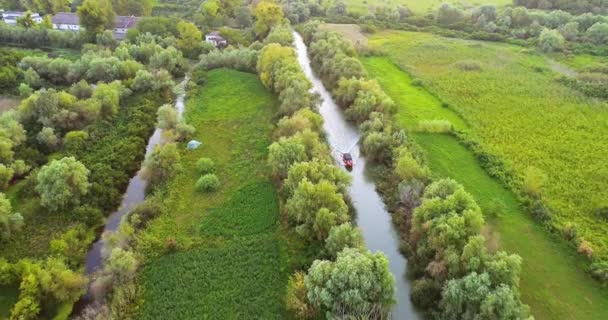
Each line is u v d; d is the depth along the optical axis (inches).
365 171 3196.4
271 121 3703.3
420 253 2281.0
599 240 2384.4
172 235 2514.8
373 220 2738.7
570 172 2962.6
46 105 3368.6
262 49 4665.4
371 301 1926.7
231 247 2436.0
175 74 4783.5
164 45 5255.9
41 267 2199.8
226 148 3366.1
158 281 2219.5
